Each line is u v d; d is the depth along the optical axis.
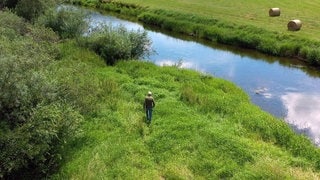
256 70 34.50
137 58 35.81
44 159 16.38
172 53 39.72
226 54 39.31
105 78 27.70
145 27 51.09
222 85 28.70
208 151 18.69
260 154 18.44
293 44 37.94
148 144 19.44
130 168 17.06
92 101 22.58
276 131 20.94
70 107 18.77
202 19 48.81
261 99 28.23
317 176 17.09
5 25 34.50
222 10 52.84
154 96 25.45
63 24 39.97
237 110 23.64
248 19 47.53
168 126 20.92
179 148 18.94
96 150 18.12
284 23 44.81
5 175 16.34
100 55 33.97
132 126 20.89
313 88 30.38
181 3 58.56
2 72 17.11
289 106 27.02
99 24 40.50
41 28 35.97
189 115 22.55
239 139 19.62
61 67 25.52
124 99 24.95
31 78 18.53
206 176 17.05
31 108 17.20
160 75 29.59
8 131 16.36
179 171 17.08
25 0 43.19
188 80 29.14
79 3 67.25
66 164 17.20
